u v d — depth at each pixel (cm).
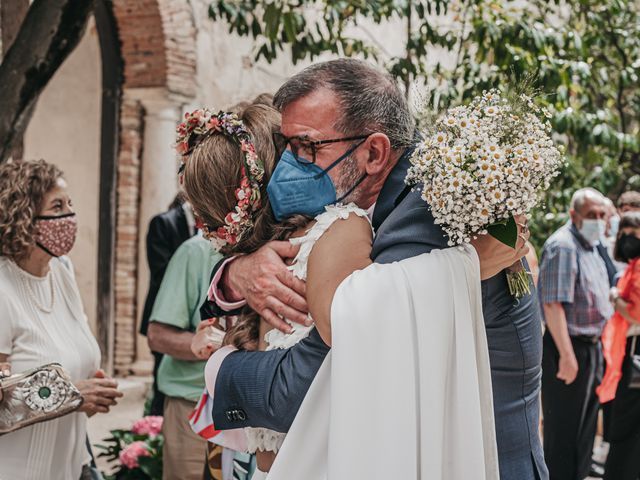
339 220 186
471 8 656
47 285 291
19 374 264
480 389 178
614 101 845
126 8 771
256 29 599
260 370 189
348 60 198
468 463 172
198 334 266
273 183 192
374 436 167
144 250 812
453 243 177
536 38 600
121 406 759
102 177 811
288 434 178
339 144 188
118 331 816
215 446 289
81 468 300
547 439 555
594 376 554
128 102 802
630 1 777
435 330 170
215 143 203
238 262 202
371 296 171
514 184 170
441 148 172
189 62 804
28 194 279
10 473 268
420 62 655
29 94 356
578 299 547
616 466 524
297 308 190
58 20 352
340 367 168
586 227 550
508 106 178
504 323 188
